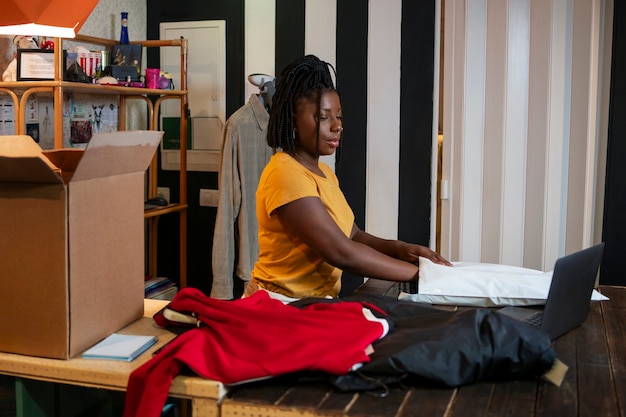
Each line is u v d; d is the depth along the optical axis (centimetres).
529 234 355
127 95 375
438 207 373
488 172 358
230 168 338
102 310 159
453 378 133
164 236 402
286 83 201
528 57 348
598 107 345
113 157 154
